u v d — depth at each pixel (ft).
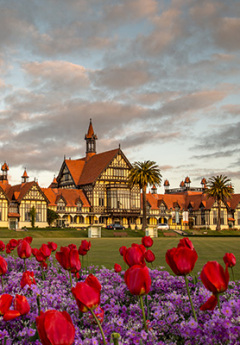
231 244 114.21
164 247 101.35
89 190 329.52
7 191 325.83
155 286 24.34
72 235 217.15
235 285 25.63
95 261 59.06
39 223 303.27
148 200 373.61
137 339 14.64
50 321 9.48
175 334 16.14
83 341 14.17
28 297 20.53
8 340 15.37
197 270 47.34
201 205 384.68
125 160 337.11
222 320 13.80
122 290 23.27
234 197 410.11
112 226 298.15
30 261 36.29
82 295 11.59
